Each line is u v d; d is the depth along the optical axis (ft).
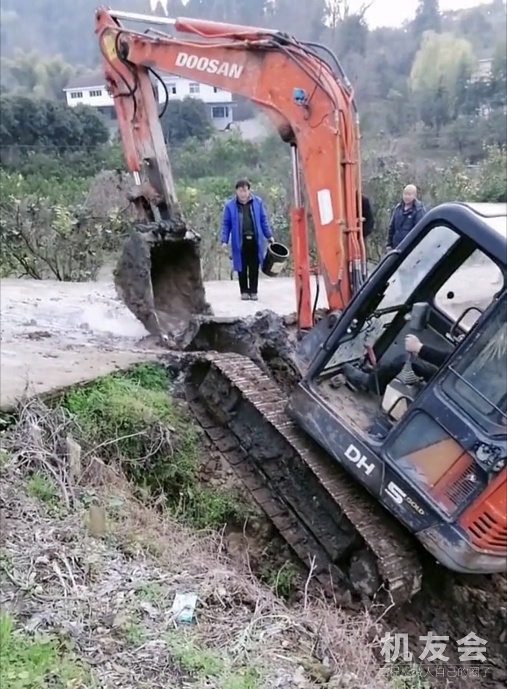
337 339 15.99
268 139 72.13
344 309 16.99
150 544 13.82
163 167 23.36
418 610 15.96
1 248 38.78
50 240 39.19
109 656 10.53
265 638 11.78
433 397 14.21
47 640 10.42
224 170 69.77
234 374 19.02
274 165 69.41
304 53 18.49
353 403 16.43
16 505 13.51
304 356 18.44
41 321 24.25
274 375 21.53
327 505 16.51
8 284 29.53
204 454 18.44
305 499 16.93
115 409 17.54
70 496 14.38
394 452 14.87
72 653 10.39
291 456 17.35
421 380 15.52
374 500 16.25
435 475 14.28
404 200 26.89
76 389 17.70
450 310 16.38
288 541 16.66
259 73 19.19
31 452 15.01
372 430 15.67
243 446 18.39
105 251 40.01
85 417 17.12
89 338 22.56
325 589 15.81
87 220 40.11
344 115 17.88
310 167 18.39
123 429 17.47
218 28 20.27
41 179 56.03
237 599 12.87
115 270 23.76
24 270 39.68
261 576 16.16
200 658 10.75
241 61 19.60
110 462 16.75
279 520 17.07
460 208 13.80
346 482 16.51
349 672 11.69
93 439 16.89
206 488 17.71
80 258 39.45
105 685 9.95
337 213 18.11
